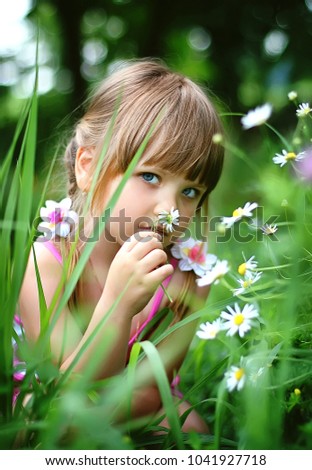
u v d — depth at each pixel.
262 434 1.08
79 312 1.32
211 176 1.35
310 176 1.24
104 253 1.33
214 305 1.18
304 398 1.17
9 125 3.39
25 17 3.42
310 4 2.82
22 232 1.11
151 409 1.27
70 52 3.54
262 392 1.09
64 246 1.29
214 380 1.35
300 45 2.67
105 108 1.37
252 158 2.03
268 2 2.89
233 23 3.05
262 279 1.31
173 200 1.30
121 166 1.30
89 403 1.19
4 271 1.12
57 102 3.60
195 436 1.10
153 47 3.43
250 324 1.16
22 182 1.12
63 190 1.58
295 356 1.18
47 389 1.11
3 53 3.53
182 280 1.33
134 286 1.22
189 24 3.19
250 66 2.96
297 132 1.31
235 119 2.86
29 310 1.29
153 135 1.31
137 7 3.39
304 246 1.23
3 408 1.11
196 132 1.33
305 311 1.21
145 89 1.36
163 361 1.28
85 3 3.43
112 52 3.55
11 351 1.11
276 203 1.44
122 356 1.23
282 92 2.53
